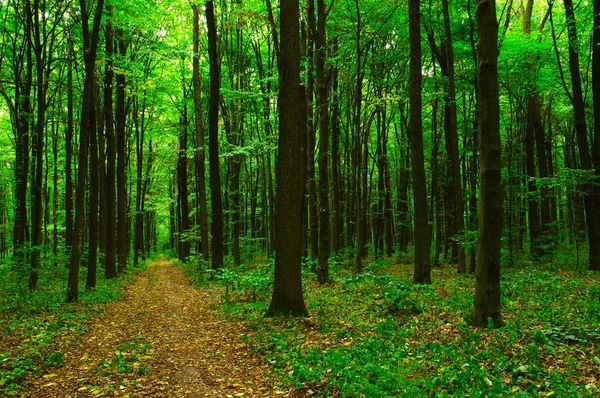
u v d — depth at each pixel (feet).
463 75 61.26
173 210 153.38
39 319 33.14
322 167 49.26
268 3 30.30
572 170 45.65
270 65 81.87
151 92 81.82
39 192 51.34
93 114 52.31
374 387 15.88
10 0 56.85
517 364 18.10
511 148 71.15
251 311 33.86
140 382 19.92
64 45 64.59
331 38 61.36
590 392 14.84
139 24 55.06
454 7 56.13
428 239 42.01
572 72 51.06
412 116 41.73
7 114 93.35
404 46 65.62
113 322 34.65
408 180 93.20
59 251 80.07
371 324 26.76
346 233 91.61
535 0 81.76
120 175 78.38
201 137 74.54
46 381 19.92
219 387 18.94
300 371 18.24
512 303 30.66
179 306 42.50
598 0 47.14
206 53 86.48
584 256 61.46
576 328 22.12
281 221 30.42
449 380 16.31
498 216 24.52
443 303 31.76
